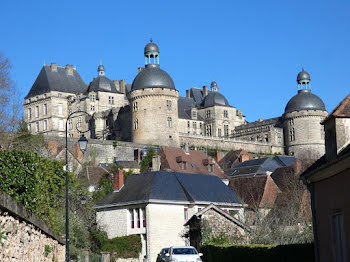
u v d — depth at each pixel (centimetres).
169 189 5044
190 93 15475
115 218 5119
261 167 8269
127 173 7494
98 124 13200
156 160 7038
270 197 5625
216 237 3897
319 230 1977
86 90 14212
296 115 13138
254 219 5016
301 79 13375
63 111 13925
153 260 4744
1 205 1520
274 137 13388
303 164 6781
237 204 5278
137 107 11388
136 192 5034
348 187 1697
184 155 7588
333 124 1905
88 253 4431
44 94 13925
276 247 2538
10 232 1667
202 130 14500
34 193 2114
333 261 1839
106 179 6894
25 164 2081
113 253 4759
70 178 5219
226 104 14638
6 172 1977
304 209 4388
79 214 5138
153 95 11288
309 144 13000
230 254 2997
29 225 1966
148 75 11438
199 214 4128
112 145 10031
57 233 2827
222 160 10238
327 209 1888
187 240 4519
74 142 9394
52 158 6906
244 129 14212
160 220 4844
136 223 4938
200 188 5269
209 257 3322
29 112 14238
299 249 2342
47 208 2592
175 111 11488
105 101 13900
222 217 4150
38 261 2161
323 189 1928
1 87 5338
